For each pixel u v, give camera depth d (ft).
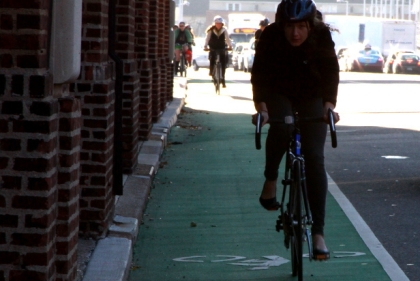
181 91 137.80
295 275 36.11
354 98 145.48
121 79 43.21
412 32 350.43
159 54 98.58
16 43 24.27
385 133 88.89
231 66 326.65
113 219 42.63
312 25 32.55
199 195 54.65
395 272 36.58
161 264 38.47
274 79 33.71
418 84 199.31
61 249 28.71
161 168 65.41
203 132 89.86
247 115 109.91
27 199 24.66
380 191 55.88
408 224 46.14
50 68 26.45
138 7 69.31
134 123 55.83
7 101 24.39
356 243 41.86
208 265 38.22
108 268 34.22
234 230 45.01
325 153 73.87
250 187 57.47
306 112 33.71
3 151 24.53
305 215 33.06
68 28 26.45
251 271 37.17
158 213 49.29
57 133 25.88
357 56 311.06
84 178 39.14
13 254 24.85
